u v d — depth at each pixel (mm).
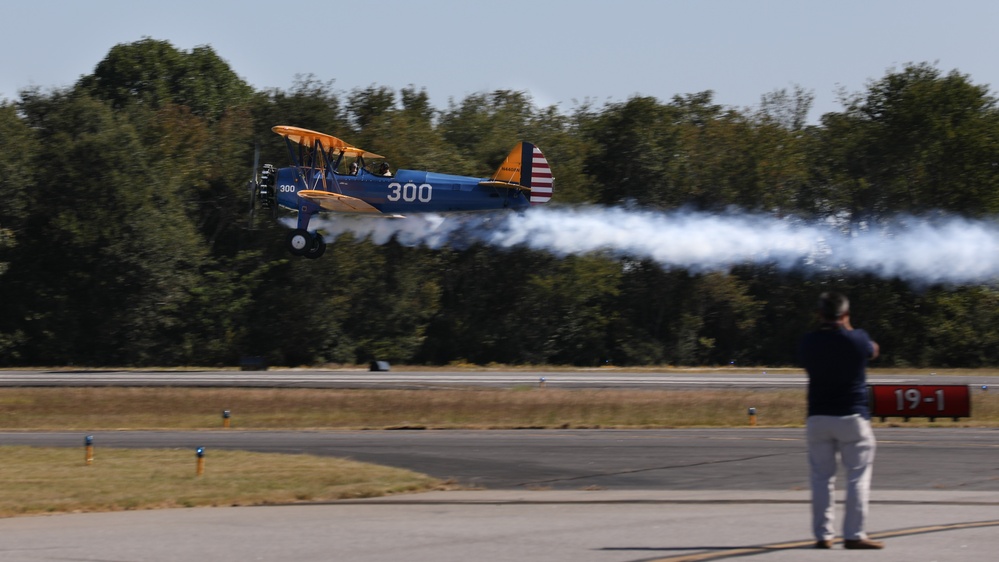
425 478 41969
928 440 56344
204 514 33250
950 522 29703
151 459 48531
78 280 162875
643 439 58781
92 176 162250
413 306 175125
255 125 188500
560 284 176625
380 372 121688
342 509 34219
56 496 37188
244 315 171750
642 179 192250
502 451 52219
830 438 26109
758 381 106625
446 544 26797
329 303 169125
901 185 186000
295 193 112312
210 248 178125
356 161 116250
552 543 26875
